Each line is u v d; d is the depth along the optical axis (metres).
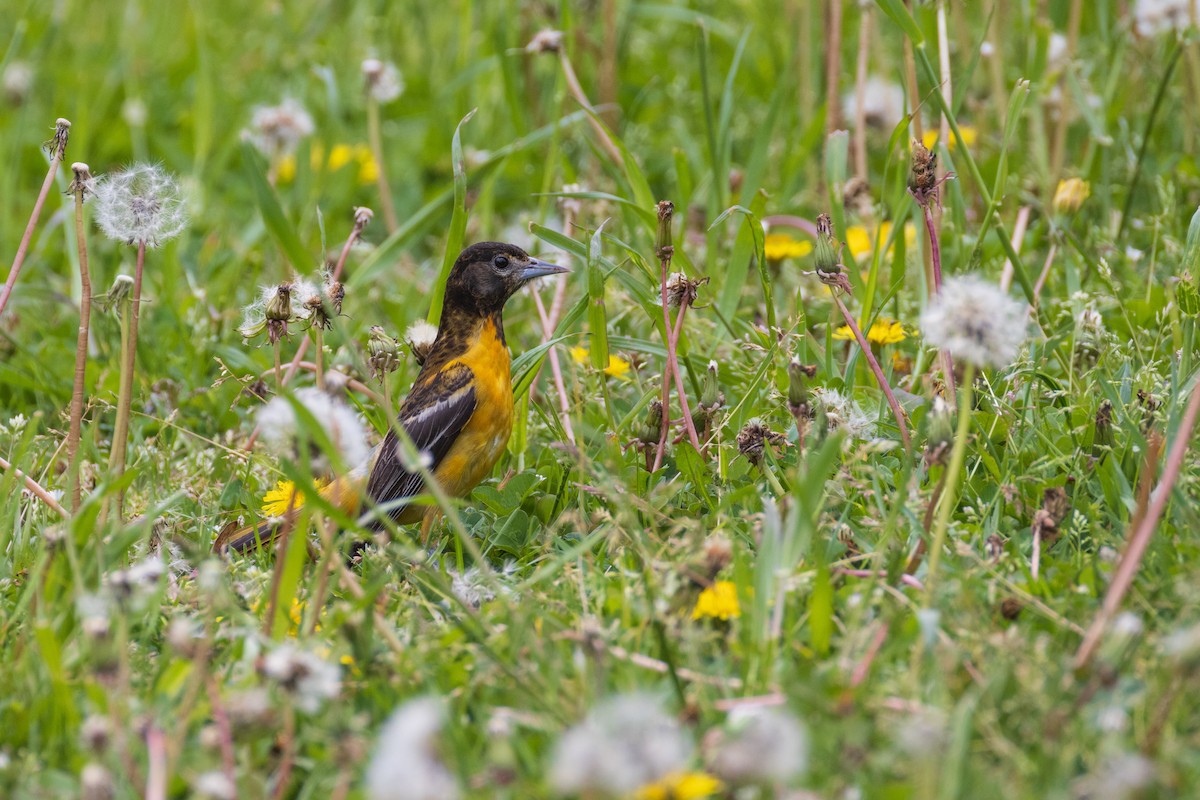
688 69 19.52
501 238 16.14
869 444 8.47
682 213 13.53
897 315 12.23
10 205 16.92
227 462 11.15
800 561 8.15
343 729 6.18
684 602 7.46
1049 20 15.80
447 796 5.21
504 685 7.12
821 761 6.19
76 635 7.48
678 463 9.74
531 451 11.55
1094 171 14.30
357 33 21.33
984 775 5.83
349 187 17.39
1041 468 8.84
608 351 11.29
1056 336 10.78
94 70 21.44
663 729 6.20
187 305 13.98
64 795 6.37
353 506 10.09
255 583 8.41
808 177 15.97
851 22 19.06
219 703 6.22
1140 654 6.87
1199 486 8.55
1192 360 10.06
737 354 11.59
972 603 7.19
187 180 17.05
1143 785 5.57
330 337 13.84
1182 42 13.20
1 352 13.66
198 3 19.62
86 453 10.73
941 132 12.38
